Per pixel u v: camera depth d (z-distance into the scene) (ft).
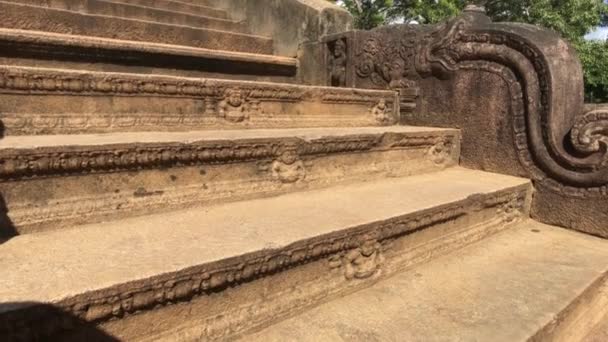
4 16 8.83
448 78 10.21
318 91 9.23
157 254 4.36
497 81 9.34
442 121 10.49
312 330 4.77
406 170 9.00
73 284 3.60
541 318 5.06
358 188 7.75
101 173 5.32
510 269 6.52
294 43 13.41
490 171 9.68
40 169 4.83
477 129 9.82
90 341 3.66
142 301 3.85
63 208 5.04
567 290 5.81
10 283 3.60
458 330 4.78
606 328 6.21
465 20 9.92
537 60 8.65
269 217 5.79
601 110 7.87
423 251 6.65
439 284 5.96
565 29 41.60
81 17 9.82
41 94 5.94
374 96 10.44
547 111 8.52
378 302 5.43
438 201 6.83
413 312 5.19
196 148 5.98
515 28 9.13
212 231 5.15
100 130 6.41
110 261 4.14
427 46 10.50
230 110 7.86
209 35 12.03
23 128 5.81
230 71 11.02
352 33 11.90
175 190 5.94
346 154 8.02
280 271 4.94
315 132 7.98
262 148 6.70
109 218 5.35
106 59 8.68
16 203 4.78
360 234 5.61
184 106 7.30
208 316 4.42
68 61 8.20
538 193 8.89
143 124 6.85
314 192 7.32
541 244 7.66
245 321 4.63
